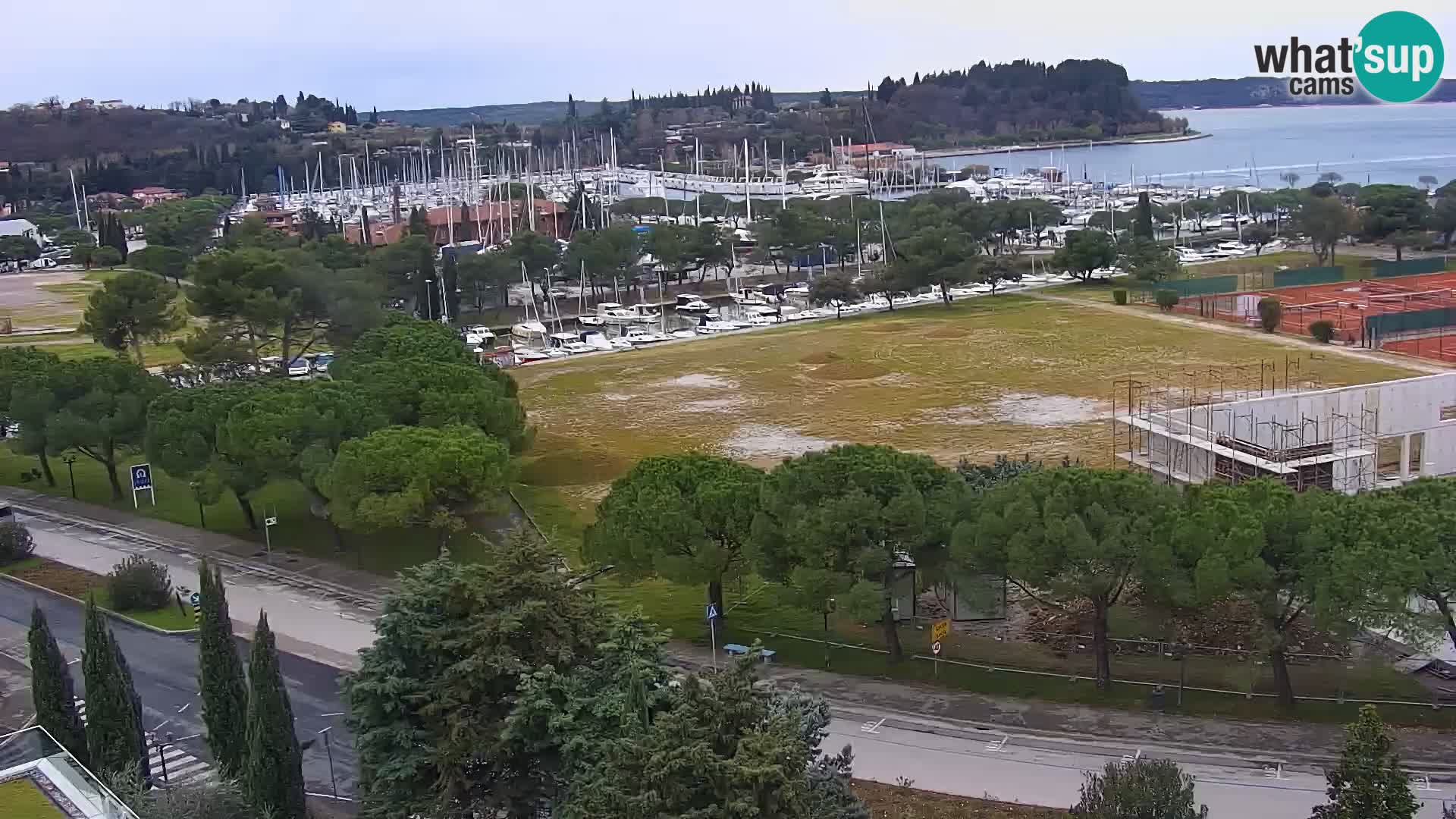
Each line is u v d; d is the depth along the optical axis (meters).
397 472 99.06
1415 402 112.69
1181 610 82.56
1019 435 141.38
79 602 99.06
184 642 91.31
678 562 83.25
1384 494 77.88
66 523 120.31
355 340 170.62
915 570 87.38
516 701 55.06
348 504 100.00
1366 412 111.25
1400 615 69.44
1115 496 77.94
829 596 79.19
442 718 57.62
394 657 59.03
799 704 61.31
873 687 79.12
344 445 103.06
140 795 55.91
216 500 109.19
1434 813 60.75
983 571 79.56
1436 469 113.81
